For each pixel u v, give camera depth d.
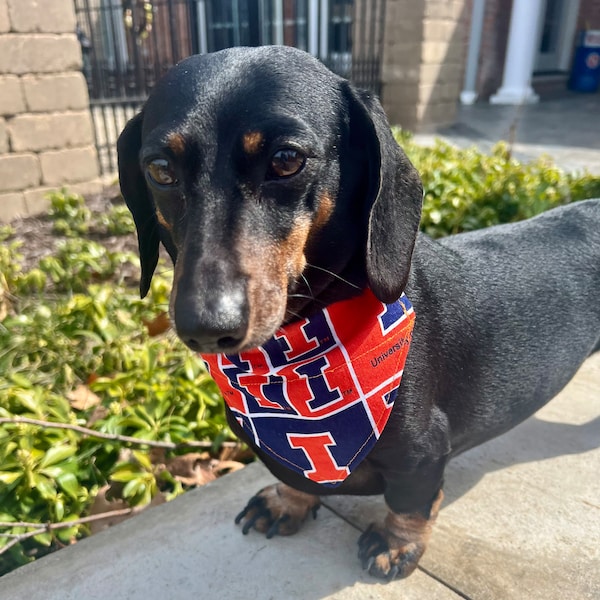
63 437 0.41
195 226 0.24
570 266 0.35
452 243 0.35
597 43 2.29
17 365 0.53
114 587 0.32
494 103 2.01
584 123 1.61
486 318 0.31
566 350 0.34
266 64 0.26
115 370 0.51
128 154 0.31
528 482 0.38
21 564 0.37
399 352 0.27
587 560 0.32
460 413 0.31
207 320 0.21
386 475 0.30
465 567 0.32
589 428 0.43
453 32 1.56
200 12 2.02
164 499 0.39
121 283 0.65
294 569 0.32
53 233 0.84
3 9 0.84
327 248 0.27
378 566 0.31
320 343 0.28
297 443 0.29
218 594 0.31
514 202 0.73
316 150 0.25
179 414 0.45
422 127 1.56
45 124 0.91
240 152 0.24
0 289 0.60
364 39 1.65
